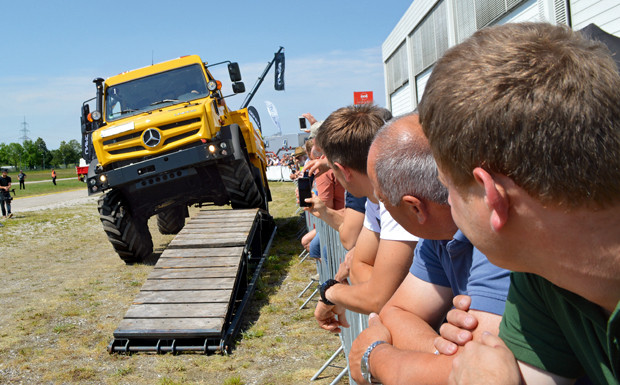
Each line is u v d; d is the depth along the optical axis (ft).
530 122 2.18
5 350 15.55
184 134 25.58
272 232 35.17
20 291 23.44
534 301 3.01
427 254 5.11
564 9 19.88
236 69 29.37
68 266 29.14
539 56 2.27
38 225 50.24
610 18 17.11
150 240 29.71
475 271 4.05
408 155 4.20
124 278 25.03
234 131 26.53
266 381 12.59
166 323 14.98
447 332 3.92
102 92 28.25
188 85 28.35
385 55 54.90
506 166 2.29
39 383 13.08
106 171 26.11
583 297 2.49
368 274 7.03
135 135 25.52
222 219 24.27
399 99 50.98
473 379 2.98
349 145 6.43
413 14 41.57
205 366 13.74
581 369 2.99
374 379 4.63
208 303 15.93
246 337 15.67
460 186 2.63
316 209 10.46
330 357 13.23
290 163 74.90
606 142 2.11
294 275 23.25
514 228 2.43
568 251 2.32
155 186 27.48
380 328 5.02
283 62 33.55
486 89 2.32
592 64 2.23
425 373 3.90
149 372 13.53
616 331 2.29
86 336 16.58
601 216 2.20
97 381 13.10
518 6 23.84
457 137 2.45
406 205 4.29
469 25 29.89
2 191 57.31
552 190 2.19
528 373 3.03
